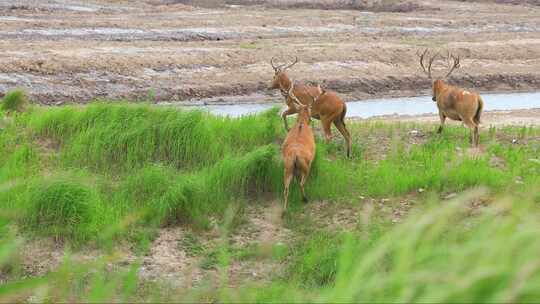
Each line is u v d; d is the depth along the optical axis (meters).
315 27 93.62
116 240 25.12
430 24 101.81
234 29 87.75
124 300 15.48
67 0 108.88
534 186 28.36
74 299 18.59
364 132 40.19
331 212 28.56
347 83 67.25
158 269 23.42
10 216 24.06
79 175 28.58
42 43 69.19
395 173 31.70
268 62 69.50
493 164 34.56
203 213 27.83
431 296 9.34
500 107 63.50
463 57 79.75
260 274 23.19
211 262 24.20
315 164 31.08
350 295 10.84
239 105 59.62
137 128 32.81
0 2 99.25
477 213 26.73
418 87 70.00
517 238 9.63
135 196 28.42
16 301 17.88
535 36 96.56
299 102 33.56
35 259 23.41
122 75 62.00
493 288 9.05
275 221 27.94
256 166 30.00
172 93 60.16
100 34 78.81
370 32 93.12
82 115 34.75
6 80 56.75
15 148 32.44
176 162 32.38
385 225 26.53
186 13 102.19
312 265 23.30
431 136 39.78
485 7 124.44
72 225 25.39
